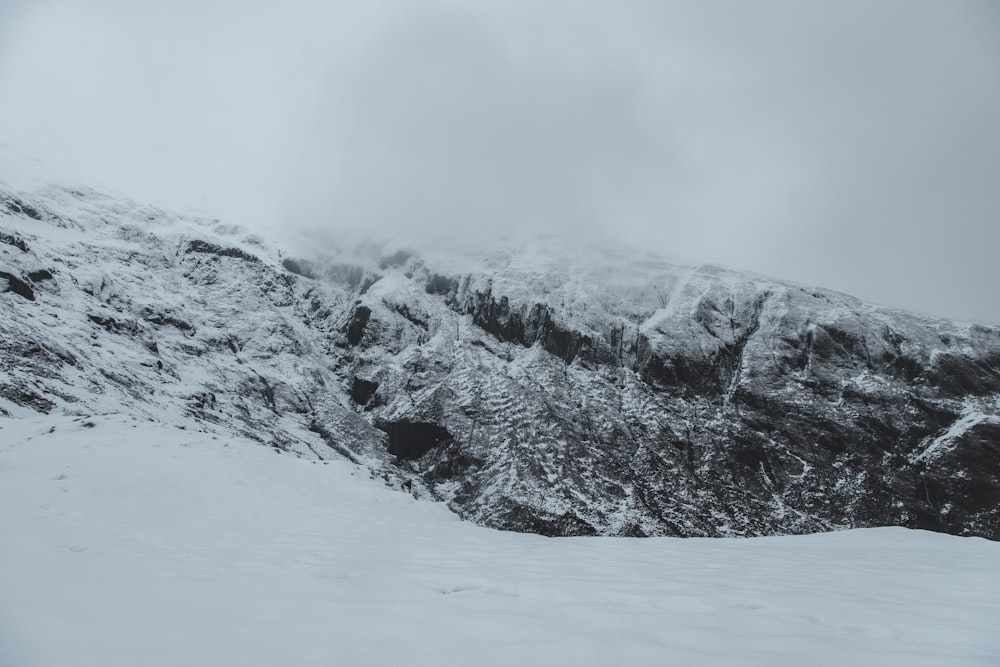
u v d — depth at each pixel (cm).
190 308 15012
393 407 14012
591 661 683
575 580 1238
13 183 16725
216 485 2728
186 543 1698
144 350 10938
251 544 1731
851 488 13050
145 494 2436
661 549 1897
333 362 16175
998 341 17262
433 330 16775
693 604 1040
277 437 10631
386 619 838
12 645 686
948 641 870
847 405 15100
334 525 2303
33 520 1945
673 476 12731
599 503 11238
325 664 647
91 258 14600
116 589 998
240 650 685
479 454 12262
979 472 13338
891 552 1872
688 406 15012
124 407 7156
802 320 17000
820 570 1497
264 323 15700
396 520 2638
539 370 15025
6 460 2742
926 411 15088
